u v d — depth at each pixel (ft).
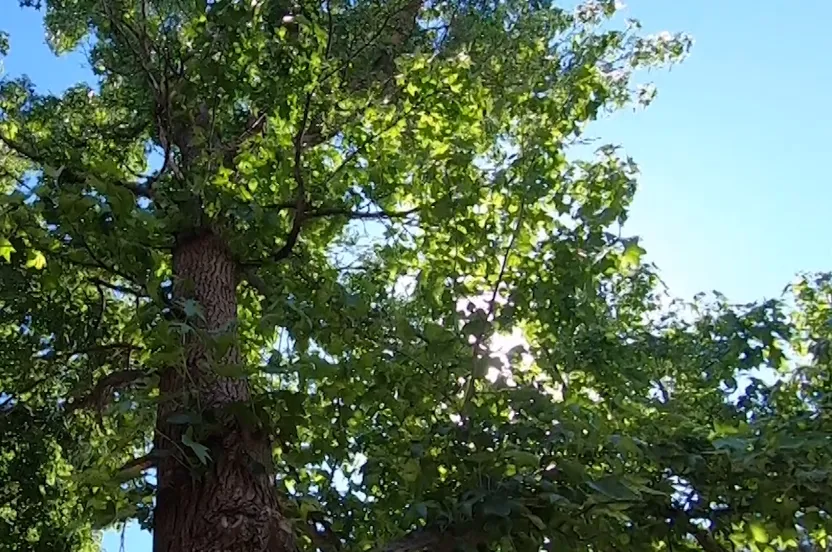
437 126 18.34
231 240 16.99
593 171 16.16
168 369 13.70
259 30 17.83
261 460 12.61
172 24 22.59
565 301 15.46
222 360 13.74
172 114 20.11
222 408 12.60
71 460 20.54
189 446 11.52
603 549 12.05
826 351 17.80
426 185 18.28
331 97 18.74
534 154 15.46
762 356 17.26
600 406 15.31
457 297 15.52
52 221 13.24
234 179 18.93
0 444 20.43
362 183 18.61
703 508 12.34
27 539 20.53
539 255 15.44
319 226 20.24
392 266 19.75
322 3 19.22
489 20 24.41
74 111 24.98
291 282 17.16
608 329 18.51
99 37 25.39
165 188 18.40
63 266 16.40
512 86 21.03
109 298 21.80
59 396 21.16
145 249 13.64
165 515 12.17
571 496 11.72
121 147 25.02
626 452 12.09
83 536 21.40
